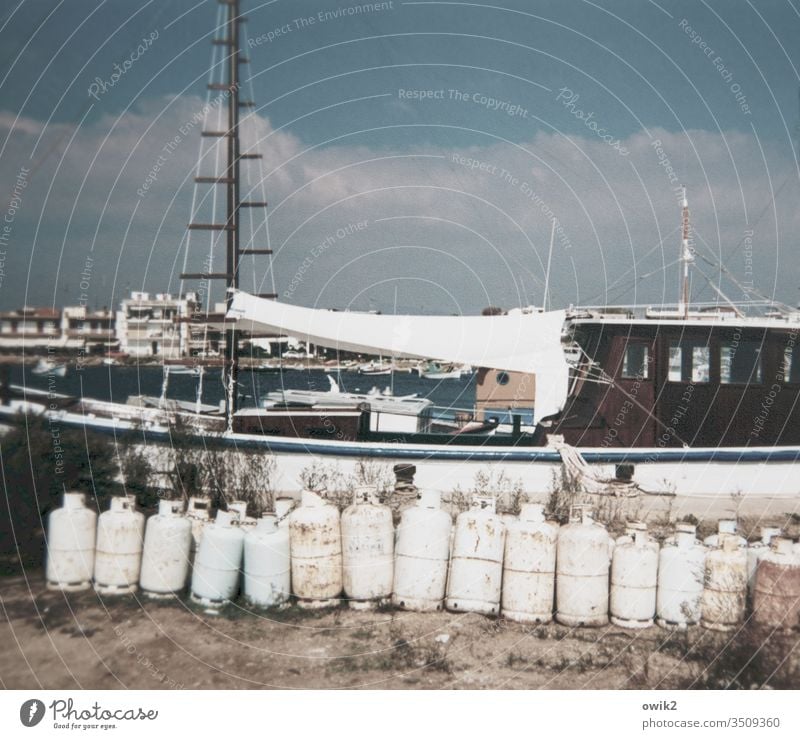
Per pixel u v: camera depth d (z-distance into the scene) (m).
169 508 7.61
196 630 6.94
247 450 10.42
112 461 9.65
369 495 7.64
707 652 6.92
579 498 10.34
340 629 7.08
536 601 7.25
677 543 7.47
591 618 7.23
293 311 10.28
